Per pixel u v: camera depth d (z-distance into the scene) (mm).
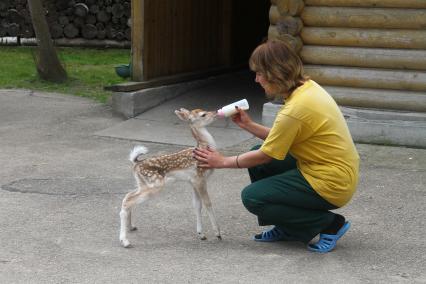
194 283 5008
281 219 5527
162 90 11891
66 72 14914
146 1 11555
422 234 6086
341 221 5688
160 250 5688
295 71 5312
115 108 11359
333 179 5352
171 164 5742
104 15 20781
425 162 8555
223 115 5719
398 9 9406
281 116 5270
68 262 5418
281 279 5078
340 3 9633
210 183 7703
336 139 5352
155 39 11969
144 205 6895
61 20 20938
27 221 6414
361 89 9711
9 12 21219
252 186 5547
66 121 11023
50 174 8109
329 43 9781
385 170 8211
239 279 5074
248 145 9547
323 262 5414
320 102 5309
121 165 8523
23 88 13969
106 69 16688
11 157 8898
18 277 5129
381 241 5902
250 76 14359
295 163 5707
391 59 9492
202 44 13758
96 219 6492
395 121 9359
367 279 5086
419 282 5043
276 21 10023
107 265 5355
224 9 14430
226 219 6504
